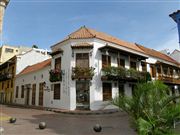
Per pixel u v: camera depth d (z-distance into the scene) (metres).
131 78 22.27
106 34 27.00
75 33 23.16
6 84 39.88
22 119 14.34
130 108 7.45
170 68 33.12
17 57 35.75
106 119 14.74
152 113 6.96
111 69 20.86
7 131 9.92
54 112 19.31
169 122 6.72
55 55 24.08
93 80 20.64
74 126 11.64
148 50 31.62
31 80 29.66
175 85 32.09
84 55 21.25
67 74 21.47
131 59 25.47
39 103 26.58
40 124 10.73
